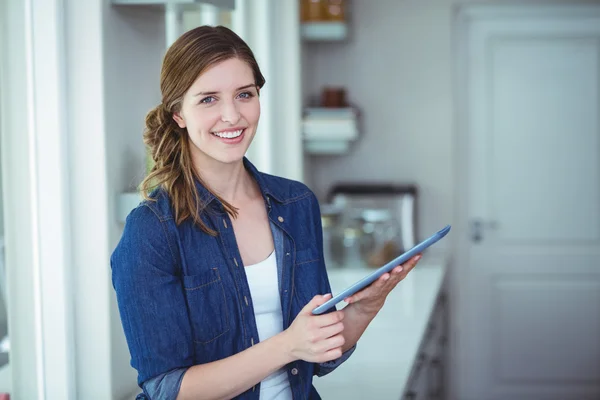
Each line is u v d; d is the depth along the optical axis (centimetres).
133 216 147
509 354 527
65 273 200
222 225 153
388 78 503
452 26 504
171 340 143
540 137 519
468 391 528
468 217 525
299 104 417
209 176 154
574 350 523
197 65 143
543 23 513
